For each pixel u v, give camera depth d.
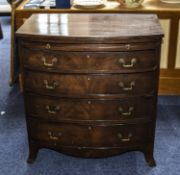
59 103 1.93
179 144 2.28
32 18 2.19
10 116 2.65
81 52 1.80
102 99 1.89
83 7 2.61
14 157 2.19
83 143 2.01
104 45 1.77
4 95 2.98
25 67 1.92
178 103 2.79
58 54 1.82
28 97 1.99
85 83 1.86
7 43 4.20
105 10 2.55
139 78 1.87
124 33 1.80
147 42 1.79
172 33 2.66
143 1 2.76
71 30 1.88
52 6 2.67
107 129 1.96
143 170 2.05
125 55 1.80
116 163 2.12
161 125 2.49
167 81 2.84
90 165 2.10
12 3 2.69
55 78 1.88
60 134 2.01
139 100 1.91
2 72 3.43
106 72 1.83
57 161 2.15
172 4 2.71
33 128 2.05
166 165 2.09
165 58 2.76
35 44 1.84
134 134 1.99
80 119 1.95
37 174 2.03
